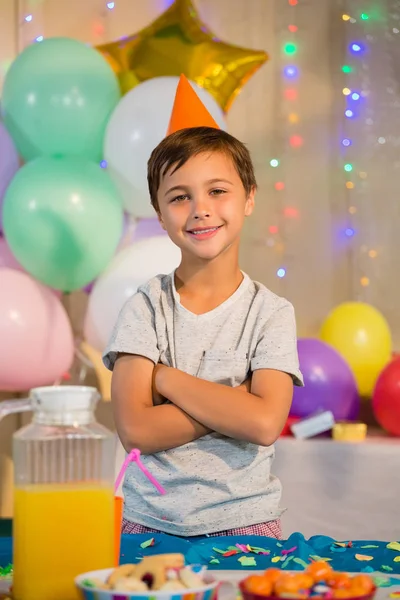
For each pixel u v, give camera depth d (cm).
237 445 131
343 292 343
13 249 265
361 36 342
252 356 136
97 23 339
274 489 133
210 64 293
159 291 142
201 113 183
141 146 264
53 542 82
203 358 136
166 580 76
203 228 132
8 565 100
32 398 84
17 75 273
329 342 308
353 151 342
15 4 334
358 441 274
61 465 84
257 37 346
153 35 298
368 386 308
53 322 265
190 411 127
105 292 265
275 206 345
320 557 104
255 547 108
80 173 264
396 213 341
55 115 267
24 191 259
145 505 131
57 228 256
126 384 134
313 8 345
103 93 272
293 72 345
